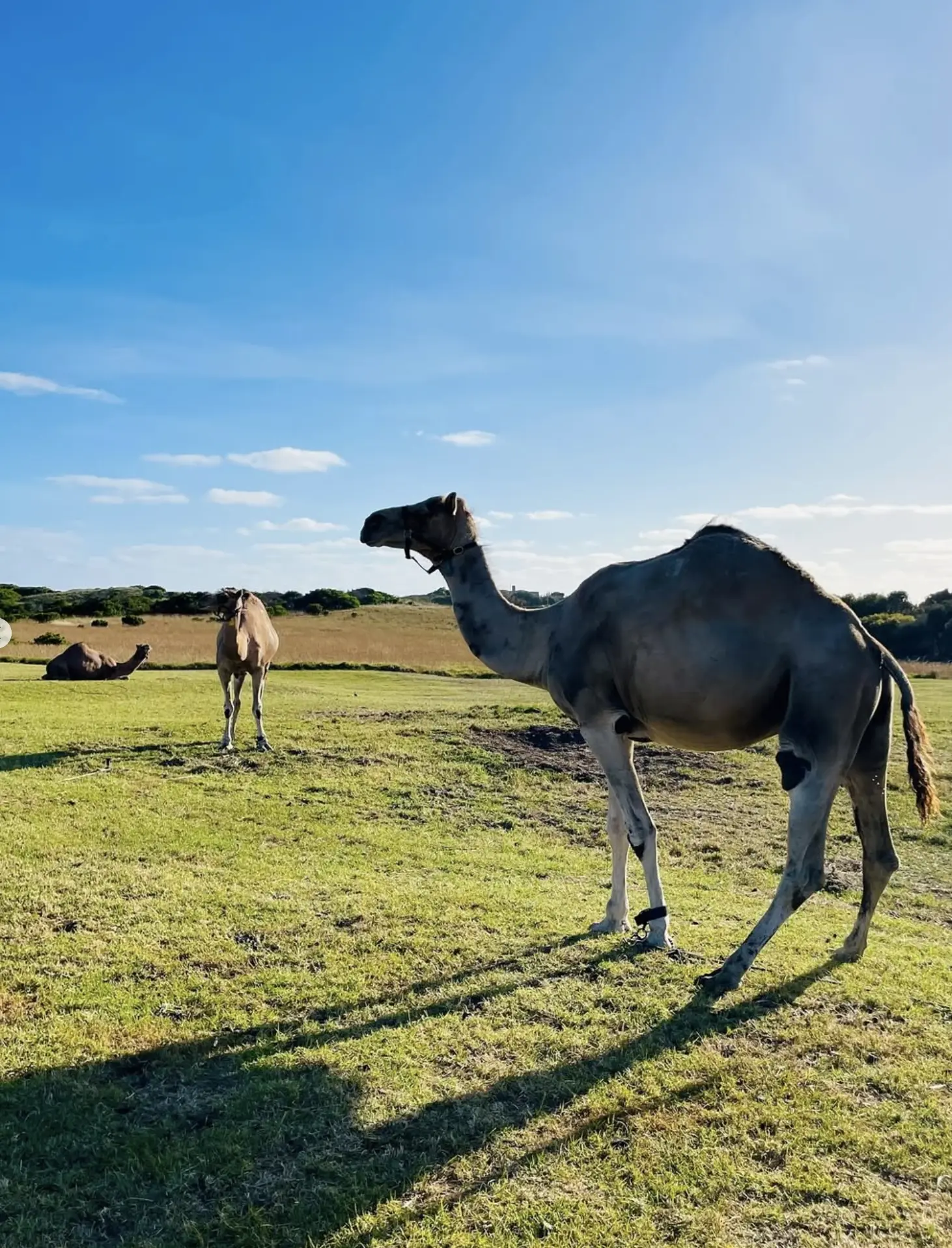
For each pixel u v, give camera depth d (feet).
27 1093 13.01
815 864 17.70
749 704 18.07
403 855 28.17
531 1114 12.87
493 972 18.13
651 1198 11.16
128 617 183.73
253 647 40.91
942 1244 10.46
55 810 29.71
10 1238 10.18
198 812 31.07
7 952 17.98
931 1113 13.19
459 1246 10.25
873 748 18.79
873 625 161.07
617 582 19.86
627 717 19.98
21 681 71.46
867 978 18.43
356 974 17.75
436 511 22.66
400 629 199.93
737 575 18.12
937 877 30.48
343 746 42.88
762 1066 14.43
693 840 33.58
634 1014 16.28
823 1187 11.42
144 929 19.61
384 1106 12.96
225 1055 14.40
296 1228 10.46
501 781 39.40
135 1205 10.86
